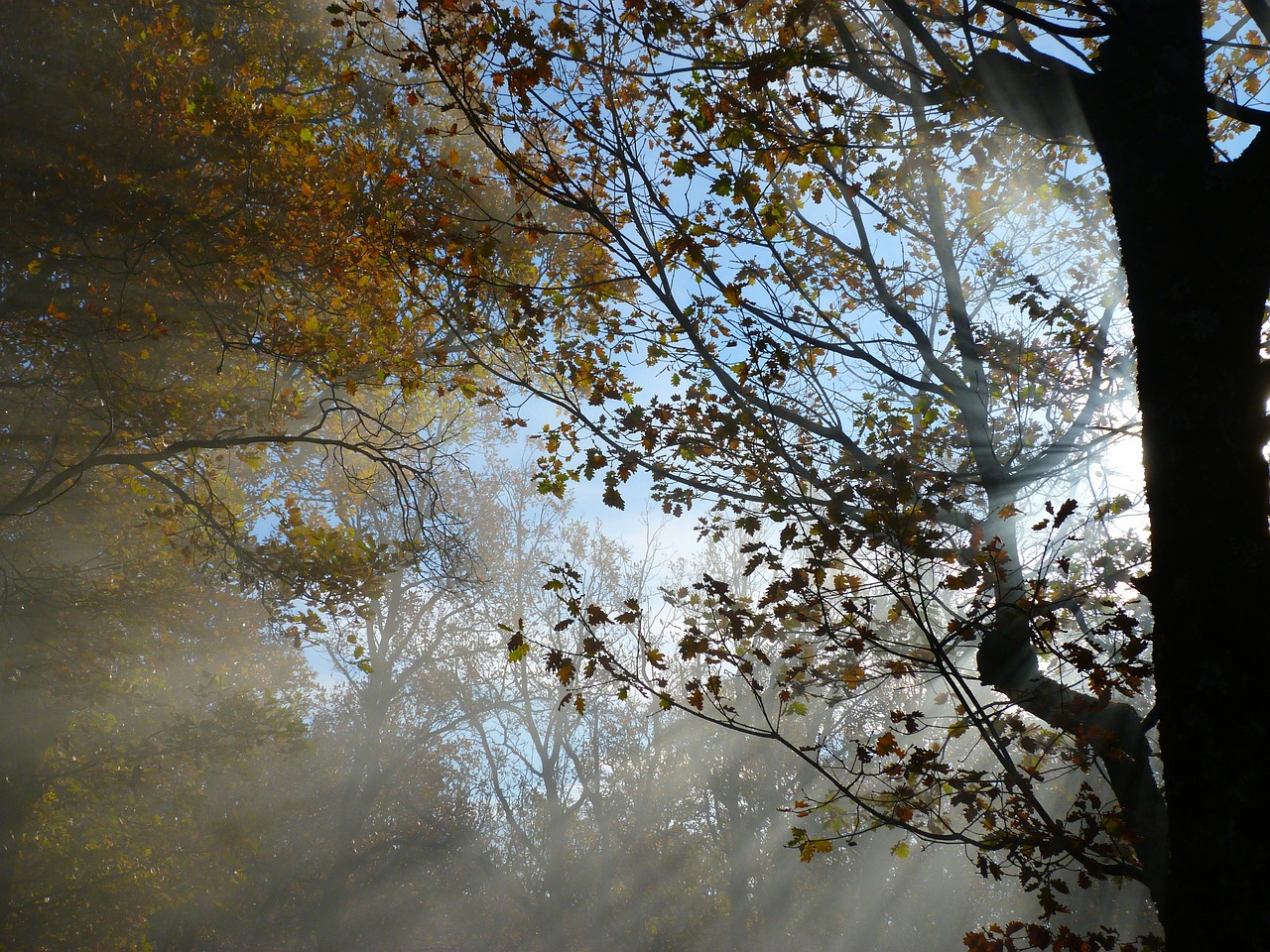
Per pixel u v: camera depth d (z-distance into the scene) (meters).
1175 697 3.42
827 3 5.73
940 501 5.93
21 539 11.30
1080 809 5.01
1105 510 6.15
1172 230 3.89
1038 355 7.11
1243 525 3.43
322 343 9.32
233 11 10.69
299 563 10.79
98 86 8.55
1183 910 3.25
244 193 8.90
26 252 8.62
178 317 9.68
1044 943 4.88
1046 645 5.05
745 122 5.86
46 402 10.03
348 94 10.63
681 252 6.32
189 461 10.70
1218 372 3.65
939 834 5.29
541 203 10.85
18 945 13.43
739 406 6.18
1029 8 6.29
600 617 5.99
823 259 7.72
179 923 22.72
